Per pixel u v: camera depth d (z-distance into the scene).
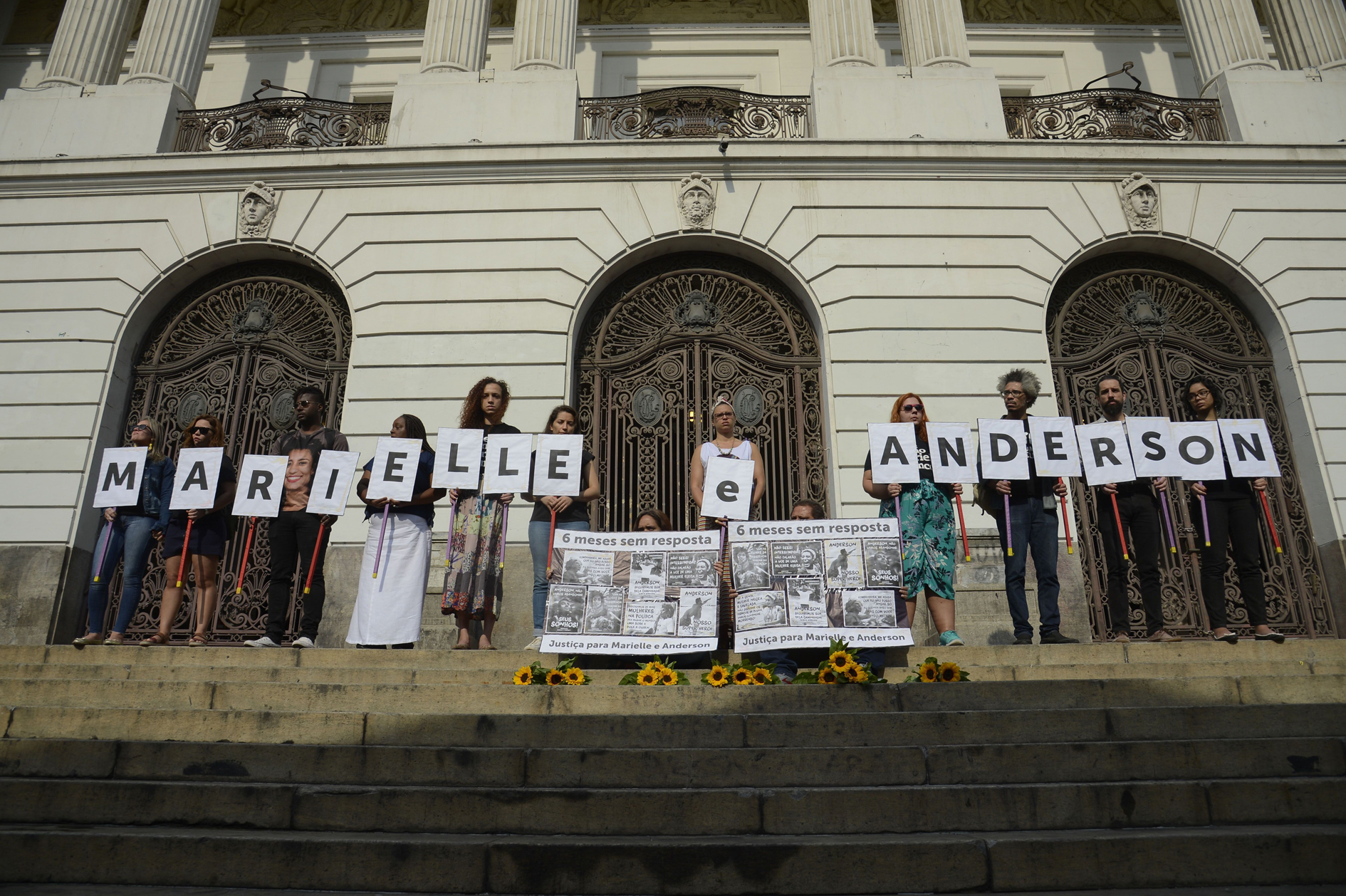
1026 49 14.96
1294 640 6.03
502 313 10.19
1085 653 5.82
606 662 5.98
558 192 10.66
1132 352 10.54
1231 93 11.31
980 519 9.20
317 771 3.90
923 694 4.67
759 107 11.49
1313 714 4.28
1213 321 10.73
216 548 6.69
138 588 6.77
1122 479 6.41
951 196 10.67
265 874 3.18
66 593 9.34
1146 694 4.69
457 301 10.23
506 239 10.48
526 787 3.80
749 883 3.13
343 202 10.71
